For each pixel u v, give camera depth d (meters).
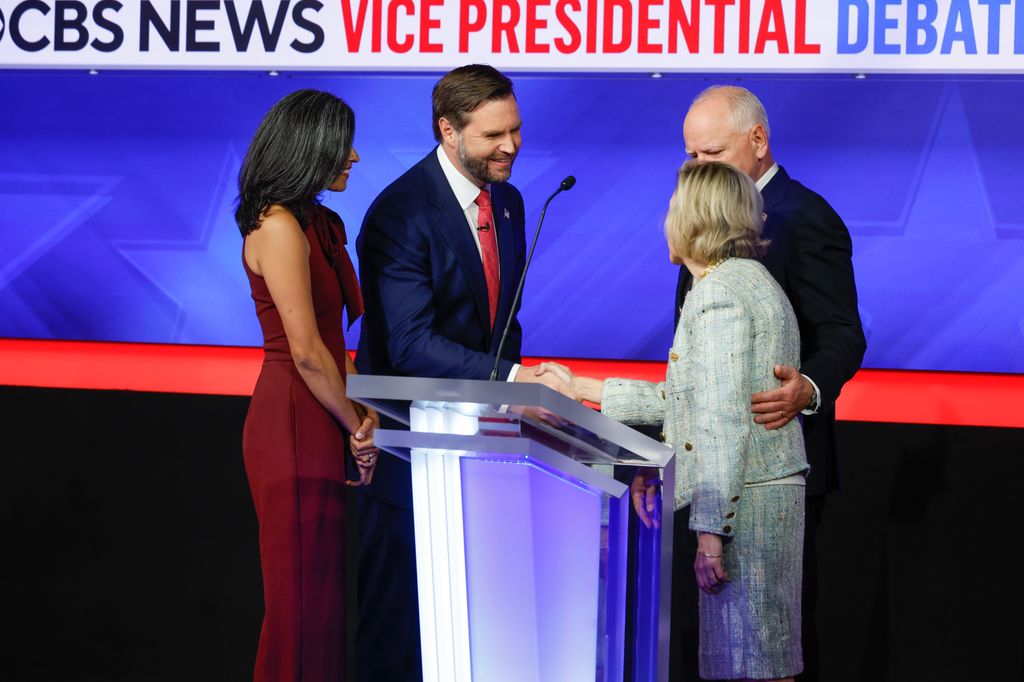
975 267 14.88
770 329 9.40
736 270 9.45
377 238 11.48
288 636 10.22
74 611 15.77
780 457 9.40
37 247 16.25
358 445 10.61
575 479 7.52
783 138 15.02
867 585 14.77
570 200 15.49
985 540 14.66
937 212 14.90
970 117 14.77
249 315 16.06
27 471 16.02
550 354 15.64
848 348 10.62
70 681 15.45
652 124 15.29
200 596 15.69
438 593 7.85
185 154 15.97
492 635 7.79
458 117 11.22
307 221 10.31
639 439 7.44
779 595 9.33
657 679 7.65
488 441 7.43
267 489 10.30
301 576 10.24
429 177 11.66
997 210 14.81
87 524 15.91
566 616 7.66
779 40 14.92
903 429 14.85
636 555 7.64
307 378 10.14
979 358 14.93
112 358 16.19
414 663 11.66
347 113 10.34
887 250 14.98
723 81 15.09
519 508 7.68
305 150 10.11
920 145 14.84
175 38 15.77
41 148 16.16
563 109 15.39
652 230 15.41
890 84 14.84
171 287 16.11
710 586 9.20
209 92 15.84
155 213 16.06
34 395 16.08
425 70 15.43
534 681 7.73
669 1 15.10
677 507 9.34
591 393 10.56
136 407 15.98
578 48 15.23
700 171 9.68
